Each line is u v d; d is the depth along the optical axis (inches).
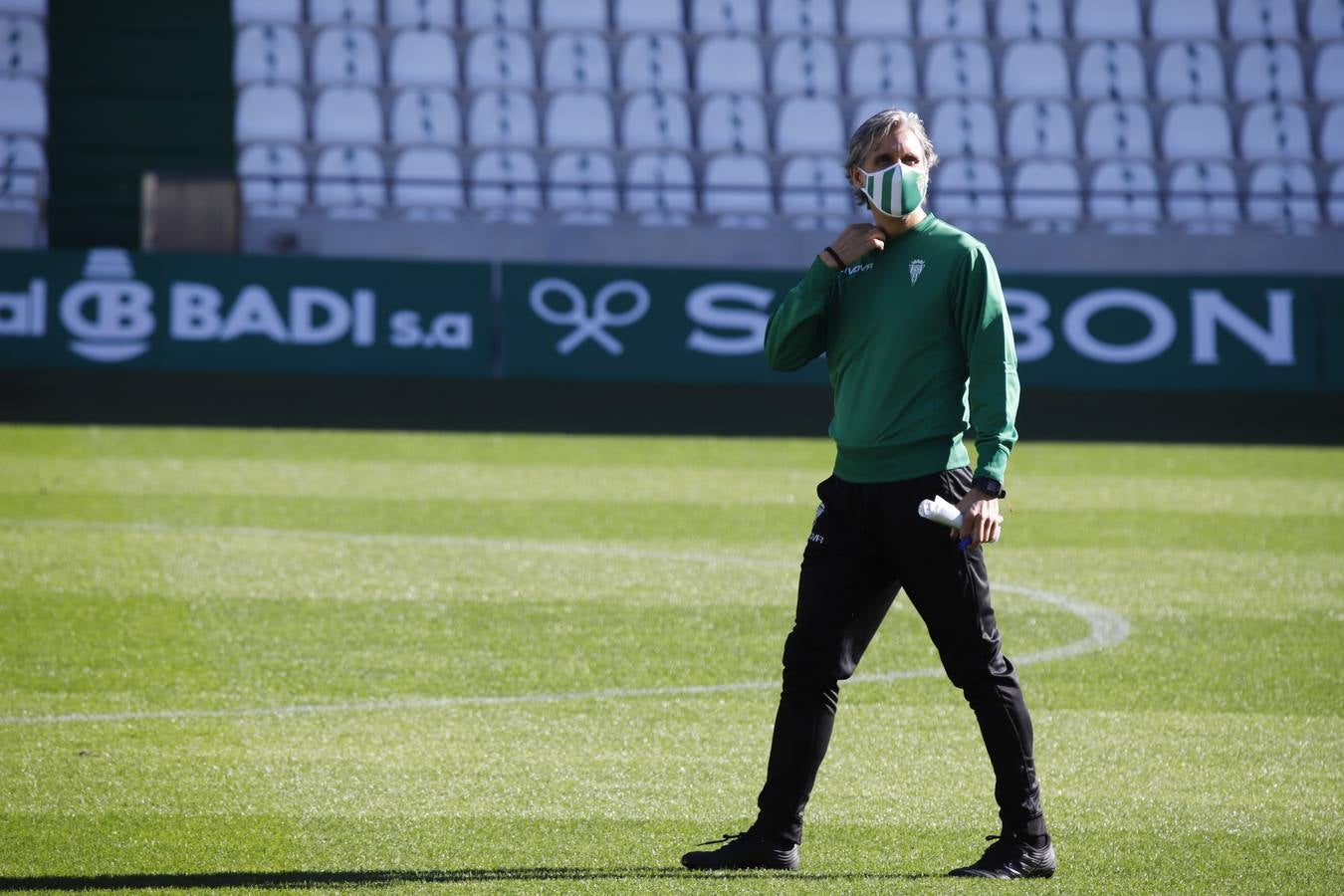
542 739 764.0
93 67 2605.8
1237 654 954.7
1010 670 542.9
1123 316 2124.8
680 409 2031.3
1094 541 1323.8
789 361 554.6
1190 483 1636.3
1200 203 2541.8
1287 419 2065.7
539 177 2480.3
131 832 607.2
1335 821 640.4
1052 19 2758.4
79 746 736.3
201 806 643.5
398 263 2084.2
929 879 548.1
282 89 2522.1
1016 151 2593.5
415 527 1338.6
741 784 689.0
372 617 1017.5
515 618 1023.6
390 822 625.0
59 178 2534.5
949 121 2596.0
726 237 2266.2
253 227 2207.2
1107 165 2556.6
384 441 1804.9
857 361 533.0
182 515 1364.4
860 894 529.7
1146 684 885.2
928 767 721.0
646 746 754.2
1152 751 754.8
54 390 1966.0
